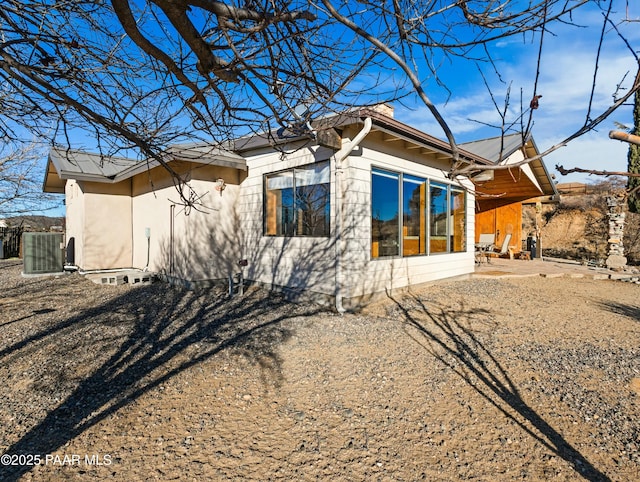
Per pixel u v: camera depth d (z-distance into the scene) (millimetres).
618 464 2641
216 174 8820
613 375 4125
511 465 2613
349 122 6105
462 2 1778
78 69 2350
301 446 2807
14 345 4988
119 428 3029
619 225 13352
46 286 9453
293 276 7812
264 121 2771
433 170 9031
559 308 7301
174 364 4355
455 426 3094
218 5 1836
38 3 2262
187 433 2965
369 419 3193
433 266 9133
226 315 6555
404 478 2471
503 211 17109
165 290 8648
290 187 7926
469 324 6066
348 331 5625
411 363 4402
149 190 10578
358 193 6957
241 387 3779
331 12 1694
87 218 11039
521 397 3594
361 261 7066
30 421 3123
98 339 5242
